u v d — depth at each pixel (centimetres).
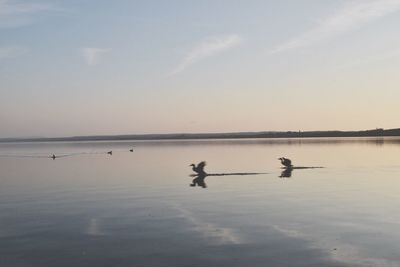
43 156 11675
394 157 8444
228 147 15900
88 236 2395
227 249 2117
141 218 2828
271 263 1914
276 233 2395
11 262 1983
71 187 4497
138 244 2225
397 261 1922
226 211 3020
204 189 4188
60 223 2719
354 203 3247
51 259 2014
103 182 4944
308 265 1886
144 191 4109
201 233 2417
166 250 2117
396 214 2822
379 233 2364
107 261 1975
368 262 1916
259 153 10850
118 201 3522
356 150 11344
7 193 4094
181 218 2811
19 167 7600
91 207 3256
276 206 3183
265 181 4762
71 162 8806
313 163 7225
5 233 2481
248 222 2661
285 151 11669
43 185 4725
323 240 2247
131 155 11312
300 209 3047
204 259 1977
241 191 4003
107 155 11562
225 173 5688
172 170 6419
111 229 2542
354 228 2475
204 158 9206
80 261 1981
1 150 18338
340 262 1919
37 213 3050
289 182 4631
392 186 4188
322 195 3669
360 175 5234
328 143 18225
